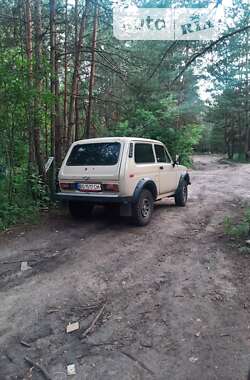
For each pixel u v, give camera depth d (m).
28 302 3.68
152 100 11.07
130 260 4.95
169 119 15.44
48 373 2.57
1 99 6.76
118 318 3.34
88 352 2.81
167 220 7.38
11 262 4.91
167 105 14.85
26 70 7.04
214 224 6.96
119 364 2.66
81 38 9.20
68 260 4.97
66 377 2.53
